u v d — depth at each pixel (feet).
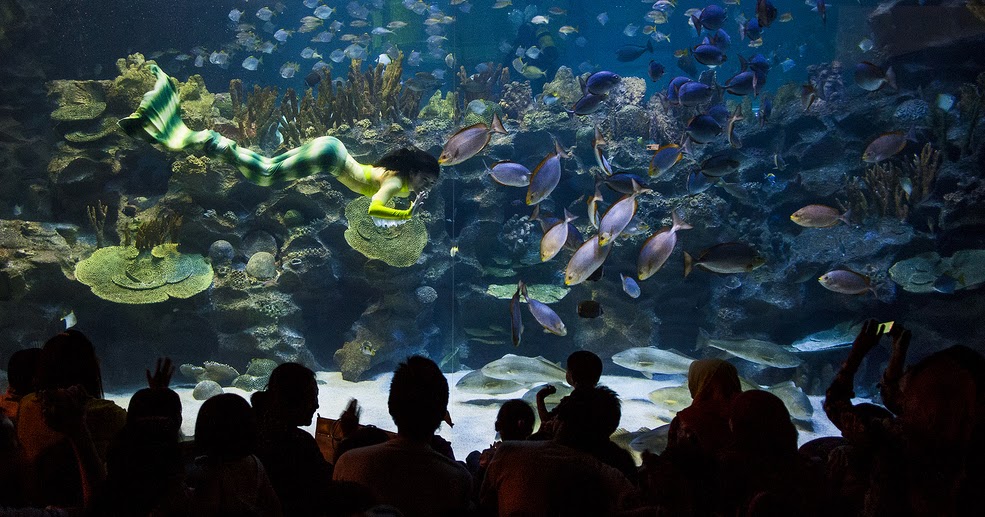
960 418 6.50
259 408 8.87
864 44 39.14
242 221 34.19
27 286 30.12
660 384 31.99
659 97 42.34
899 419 7.20
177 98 21.42
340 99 37.63
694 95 24.32
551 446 7.75
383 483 7.31
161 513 6.18
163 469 6.22
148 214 34.27
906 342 7.82
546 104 38.58
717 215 33.73
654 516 6.45
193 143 20.84
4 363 29.84
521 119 39.73
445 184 36.91
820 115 37.60
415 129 37.83
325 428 11.03
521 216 38.47
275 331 32.17
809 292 33.55
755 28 27.73
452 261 36.27
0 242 31.24
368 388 31.07
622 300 34.35
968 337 29.89
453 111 40.32
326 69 38.11
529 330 35.37
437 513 6.98
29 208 39.99
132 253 32.17
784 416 7.08
